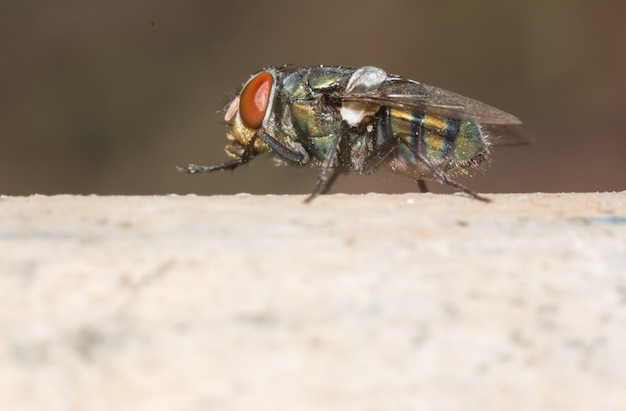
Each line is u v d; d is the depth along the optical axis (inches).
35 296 3.3
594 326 3.3
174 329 3.2
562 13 6.9
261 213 3.6
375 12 7.2
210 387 3.2
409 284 3.4
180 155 6.8
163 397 3.2
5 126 6.7
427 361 3.2
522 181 6.8
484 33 7.1
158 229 3.5
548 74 6.9
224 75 7.2
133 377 3.2
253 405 3.2
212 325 3.3
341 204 3.6
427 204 3.7
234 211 3.6
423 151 4.1
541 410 3.2
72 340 3.2
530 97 7.0
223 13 7.2
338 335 3.3
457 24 7.1
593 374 3.2
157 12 7.1
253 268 3.4
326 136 4.1
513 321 3.3
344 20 7.2
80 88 6.9
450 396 3.2
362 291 3.4
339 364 3.2
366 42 7.3
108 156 6.8
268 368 3.2
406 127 4.0
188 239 3.5
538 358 3.3
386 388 3.2
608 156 6.8
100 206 3.6
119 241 3.5
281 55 7.3
